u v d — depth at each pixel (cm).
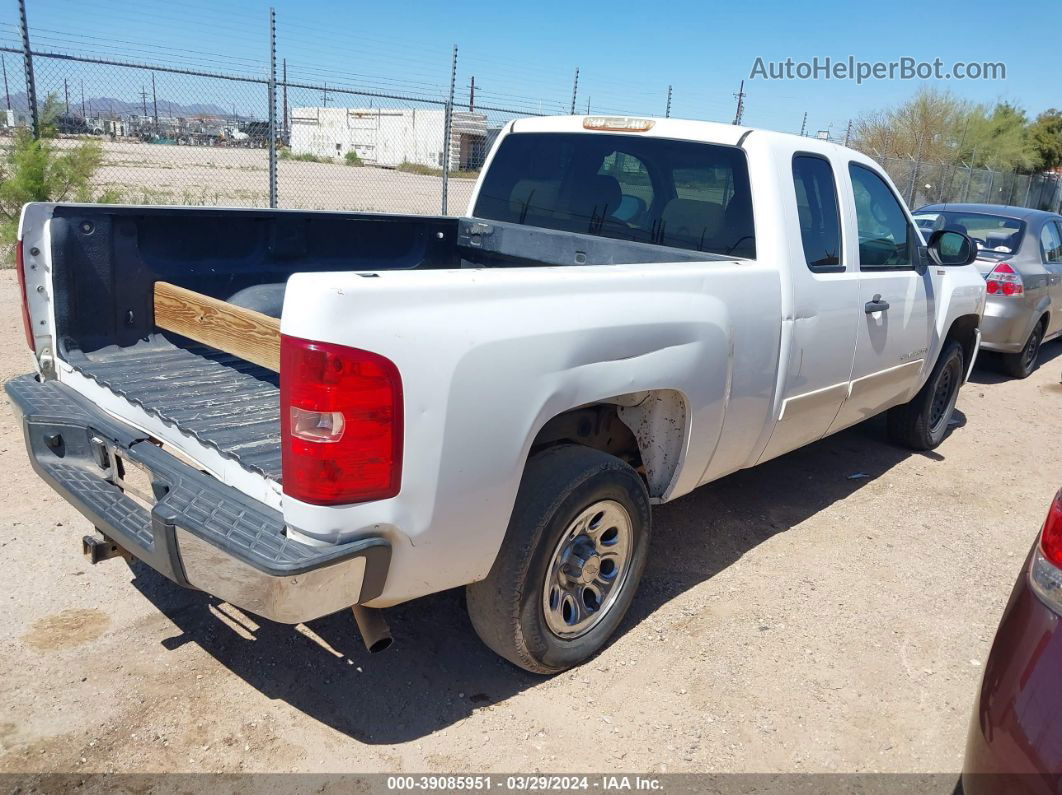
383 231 453
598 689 308
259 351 275
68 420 302
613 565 325
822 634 354
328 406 219
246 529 234
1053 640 184
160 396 307
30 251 326
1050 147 4322
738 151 378
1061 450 634
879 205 461
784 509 482
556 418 307
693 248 392
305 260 424
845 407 446
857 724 299
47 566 361
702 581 392
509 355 248
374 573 236
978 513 498
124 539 263
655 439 333
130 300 356
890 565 421
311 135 3225
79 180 1191
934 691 321
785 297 364
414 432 231
